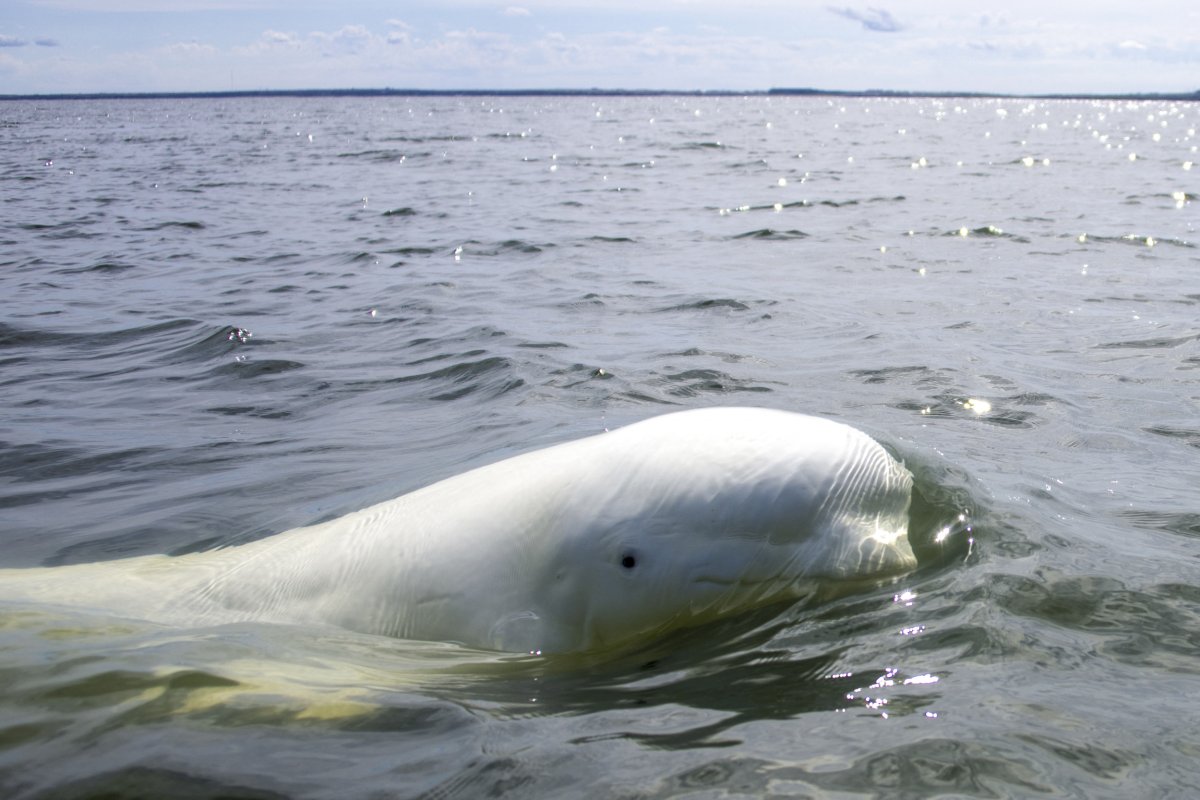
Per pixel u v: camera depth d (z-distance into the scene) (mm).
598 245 16797
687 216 21094
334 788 2633
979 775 2553
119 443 7043
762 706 2967
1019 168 34531
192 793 2639
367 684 3236
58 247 17219
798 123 86688
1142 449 5906
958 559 3926
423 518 3969
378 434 7004
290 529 5133
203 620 3881
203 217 21609
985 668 3137
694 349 9031
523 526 3744
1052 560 3920
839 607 3568
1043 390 7332
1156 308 10703
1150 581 3768
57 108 186875
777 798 2480
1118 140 57531
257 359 9367
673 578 3570
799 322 10258
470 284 13164
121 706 3076
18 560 5152
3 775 2746
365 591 3822
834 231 18203
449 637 3662
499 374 8305
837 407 7016
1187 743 2689
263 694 3137
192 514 5652
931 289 12203
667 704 3020
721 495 3648
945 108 175750
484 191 27250
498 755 2740
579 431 6527
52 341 10320
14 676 3271
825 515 3689
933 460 4938
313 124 86250
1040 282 12625
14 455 6820
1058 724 2791
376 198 25562
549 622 3605
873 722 2830
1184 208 21469
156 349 9922
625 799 2506
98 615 3865
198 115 122125
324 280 13758
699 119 97188
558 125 81125
